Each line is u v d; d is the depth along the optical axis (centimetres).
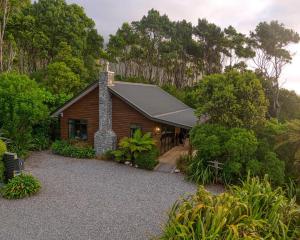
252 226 591
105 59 6556
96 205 1107
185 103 3170
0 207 1059
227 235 559
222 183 1412
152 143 1678
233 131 1398
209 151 1383
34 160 1758
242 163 1349
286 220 672
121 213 1041
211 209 600
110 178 1460
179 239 580
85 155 1862
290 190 1227
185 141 2500
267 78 4706
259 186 734
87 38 5812
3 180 1294
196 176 1430
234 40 6275
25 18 4544
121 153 1719
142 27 7344
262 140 1417
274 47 5266
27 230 892
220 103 1498
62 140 2047
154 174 1554
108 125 1869
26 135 1869
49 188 1279
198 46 7044
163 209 1087
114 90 1822
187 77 7612
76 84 3412
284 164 1316
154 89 2752
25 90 1780
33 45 5138
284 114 3756
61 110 2031
